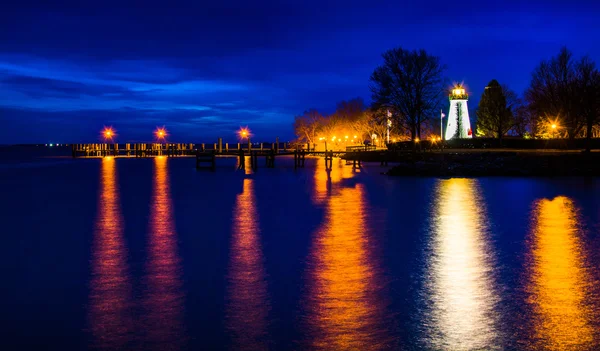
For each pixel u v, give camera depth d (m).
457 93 97.75
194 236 20.03
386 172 57.28
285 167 74.75
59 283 13.72
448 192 35.78
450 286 13.16
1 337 10.13
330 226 22.12
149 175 58.25
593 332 10.14
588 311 11.27
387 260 15.92
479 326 10.48
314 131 141.62
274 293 12.72
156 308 11.70
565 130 74.06
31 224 23.20
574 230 20.78
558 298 12.15
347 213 25.98
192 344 9.78
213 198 33.53
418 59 77.00
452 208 27.52
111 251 17.47
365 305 11.78
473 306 11.65
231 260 16.09
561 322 10.66
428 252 16.98
